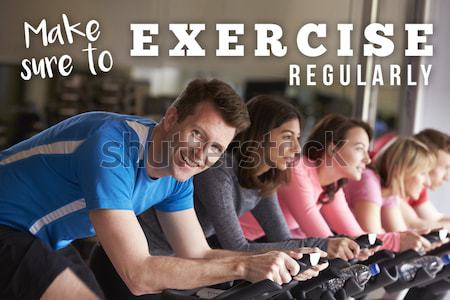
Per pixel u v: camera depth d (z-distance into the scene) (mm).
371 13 4957
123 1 7250
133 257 2250
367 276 2711
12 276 2367
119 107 7352
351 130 3719
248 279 2277
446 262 3168
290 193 3576
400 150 4301
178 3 7332
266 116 3125
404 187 4352
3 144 7043
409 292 3322
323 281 2600
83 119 2492
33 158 2488
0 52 7059
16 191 2492
